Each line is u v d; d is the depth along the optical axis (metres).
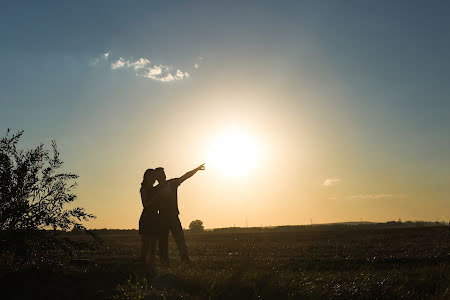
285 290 8.20
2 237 9.59
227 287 8.31
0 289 8.09
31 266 9.54
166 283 8.63
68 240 10.32
